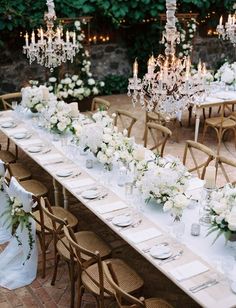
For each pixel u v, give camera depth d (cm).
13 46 1005
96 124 549
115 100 1088
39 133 654
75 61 981
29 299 465
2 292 475
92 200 477
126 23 1109
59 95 952
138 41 1118
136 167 477
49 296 469
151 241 407
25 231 481
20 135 643
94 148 527
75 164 561
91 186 507
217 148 814
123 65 1156
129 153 521
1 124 690
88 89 981
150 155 547
